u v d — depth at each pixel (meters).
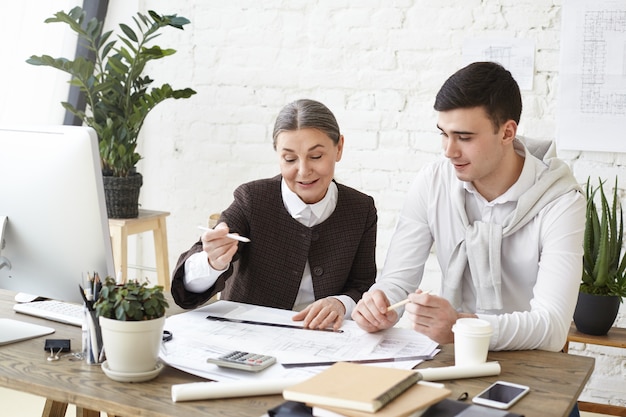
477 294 1.97
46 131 1.68
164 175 3.78
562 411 1.35
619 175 3.14
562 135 3.18
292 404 1.25
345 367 1.35
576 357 1.65
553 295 1.79
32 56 3.10
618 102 3.10
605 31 3.08
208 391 1.35
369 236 2.18
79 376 1.47
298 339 1.66
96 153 1.64
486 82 1.75
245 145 3.63
